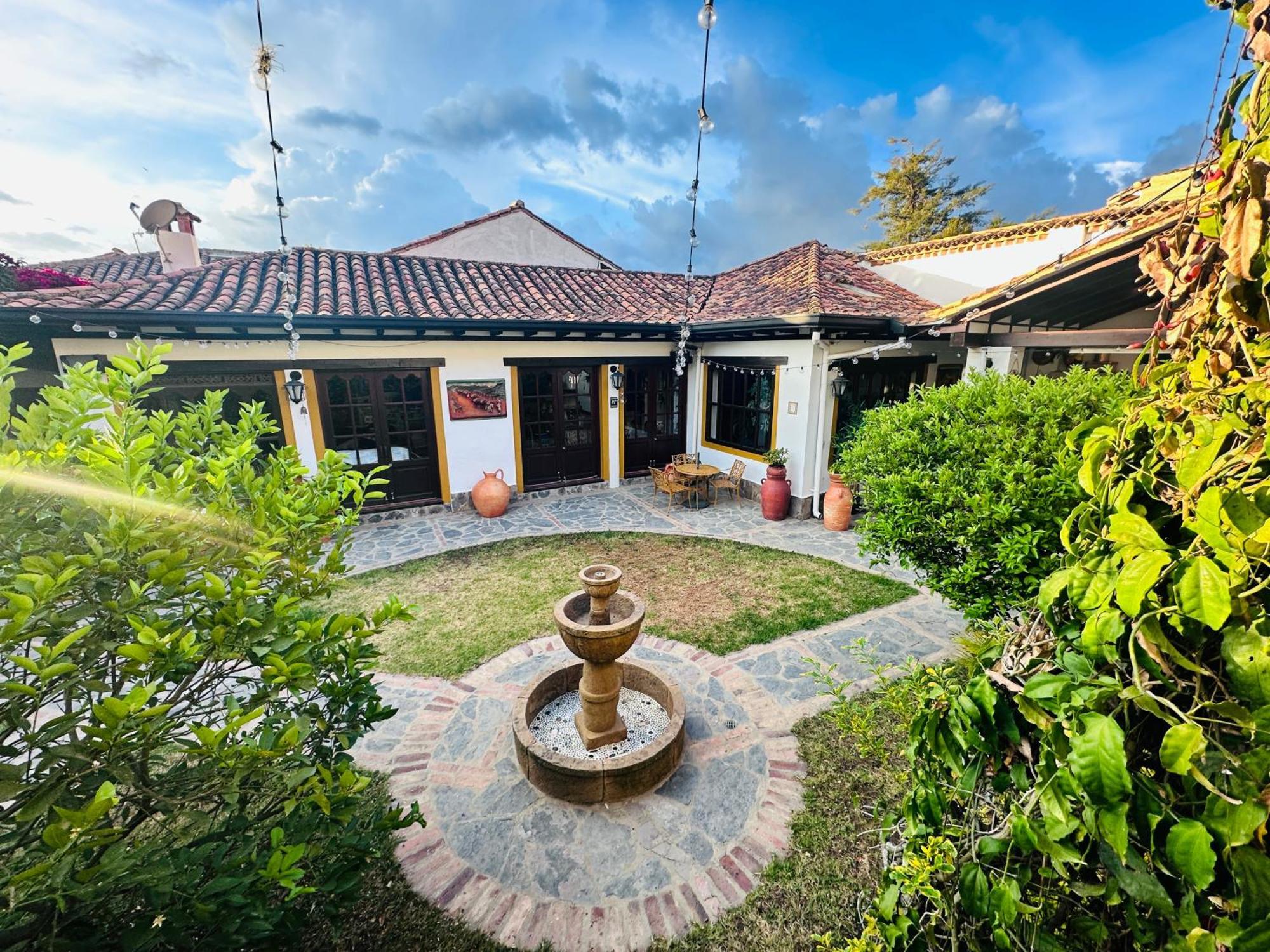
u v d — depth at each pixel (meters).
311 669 1.69
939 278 10.22
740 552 7.27
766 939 2.45
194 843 1.65
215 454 2.25
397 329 7.90
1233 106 1.25
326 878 1.91
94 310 6.00
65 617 1.42
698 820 3.08
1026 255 8.82
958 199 24.89
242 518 1.94
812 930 2.48
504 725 3.90
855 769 3.42
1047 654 1.25
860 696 4.15
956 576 3.08
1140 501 1.16
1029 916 1.14
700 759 3.54
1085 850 1.03
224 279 7.89
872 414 4.09
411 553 7.34
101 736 1.29
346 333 7.69
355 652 2.22
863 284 10.00
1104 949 1.08
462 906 2.60
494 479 8.95
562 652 4.84
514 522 8.62
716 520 8.70
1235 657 0.81
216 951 1.58
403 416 8.81
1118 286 6.16
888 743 3.59
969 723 1.24
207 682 1.83
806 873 2.75
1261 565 0.83
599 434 10.60
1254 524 0.83
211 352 7.26
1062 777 0.96
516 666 4.63
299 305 7.41
